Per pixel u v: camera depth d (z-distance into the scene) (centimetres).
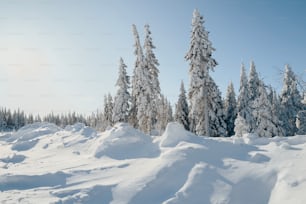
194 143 992
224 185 717
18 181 804
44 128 2123
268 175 729
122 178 788
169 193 711
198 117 2745
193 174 760
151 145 1069
